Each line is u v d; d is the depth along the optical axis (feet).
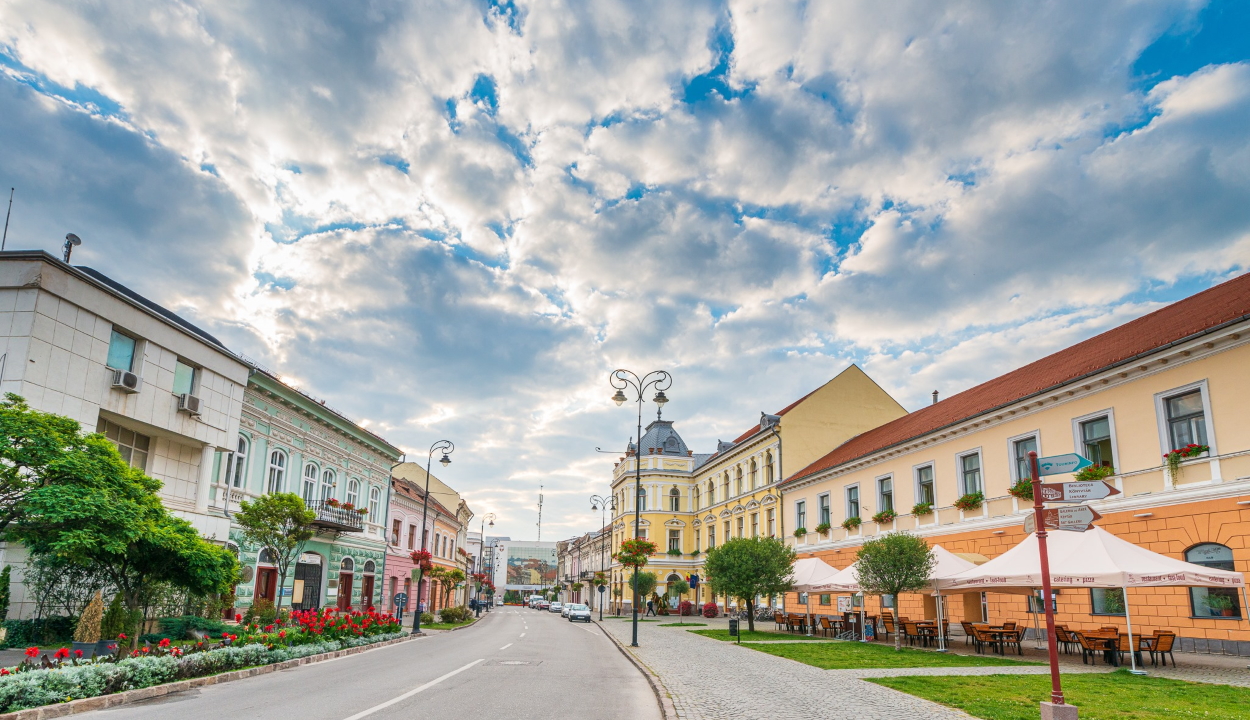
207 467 71.26
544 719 31.35
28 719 28.89
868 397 155.74
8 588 50.85
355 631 70.44
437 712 32.22
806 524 135.54
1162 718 32.94
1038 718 32.60
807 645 78.89
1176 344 60.08
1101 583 55.47
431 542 163.63
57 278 54.80
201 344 70.59
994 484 83.61
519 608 306.55
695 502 214.48
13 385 51.37
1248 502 54.03
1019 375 97.19
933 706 36.76
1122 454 66.18
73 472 42.96
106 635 48.49
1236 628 54.90
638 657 63.98
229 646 47.96
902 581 72.43
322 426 98.32
